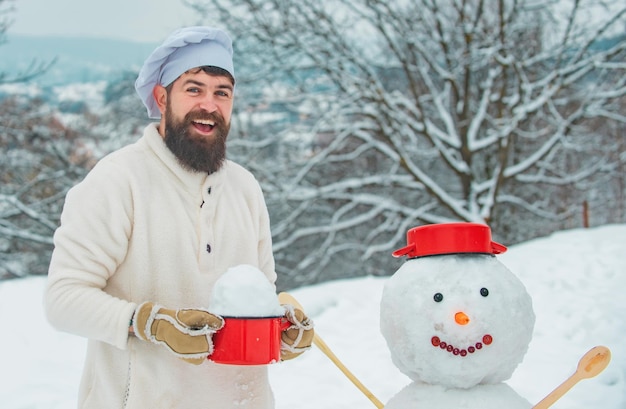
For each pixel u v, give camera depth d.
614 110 18.06
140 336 2.30
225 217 2.72
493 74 17.11
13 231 17.09
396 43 18.03
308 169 16.84
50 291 2.40
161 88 2.70
